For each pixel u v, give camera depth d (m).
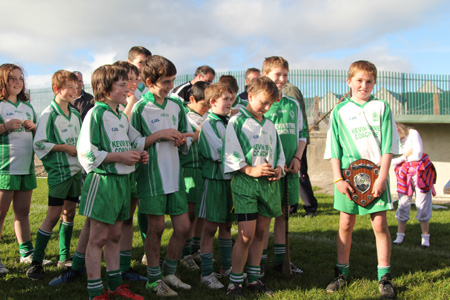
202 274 3.88
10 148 4.12
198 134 4.31
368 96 3.84
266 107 3.63
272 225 6.51
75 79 4.20
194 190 4.38
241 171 3.58
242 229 3.50
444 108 14.32
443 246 5.37
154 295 3.48
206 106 4.50
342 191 3.71
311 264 4.45
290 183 4.34
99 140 3.28
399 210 5.55
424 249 5.19
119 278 3.43
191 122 4.49
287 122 4.28
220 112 4.02
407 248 5.23
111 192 3.28
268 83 3.57
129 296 3.34
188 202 4.40
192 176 4.39
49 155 4.07
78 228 6.09
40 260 3.99
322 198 9.94
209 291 3.64
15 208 4.36
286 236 4.00
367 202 3.63
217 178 3.89
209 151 3.92
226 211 3.91
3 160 4.11
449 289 3.60
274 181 3.68
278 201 3.70
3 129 4.04
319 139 13.74
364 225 6.42
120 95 3.37
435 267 4.30
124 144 3.42
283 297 3.43
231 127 3.62
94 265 3.24
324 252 4.96
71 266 3.86
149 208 3.53
